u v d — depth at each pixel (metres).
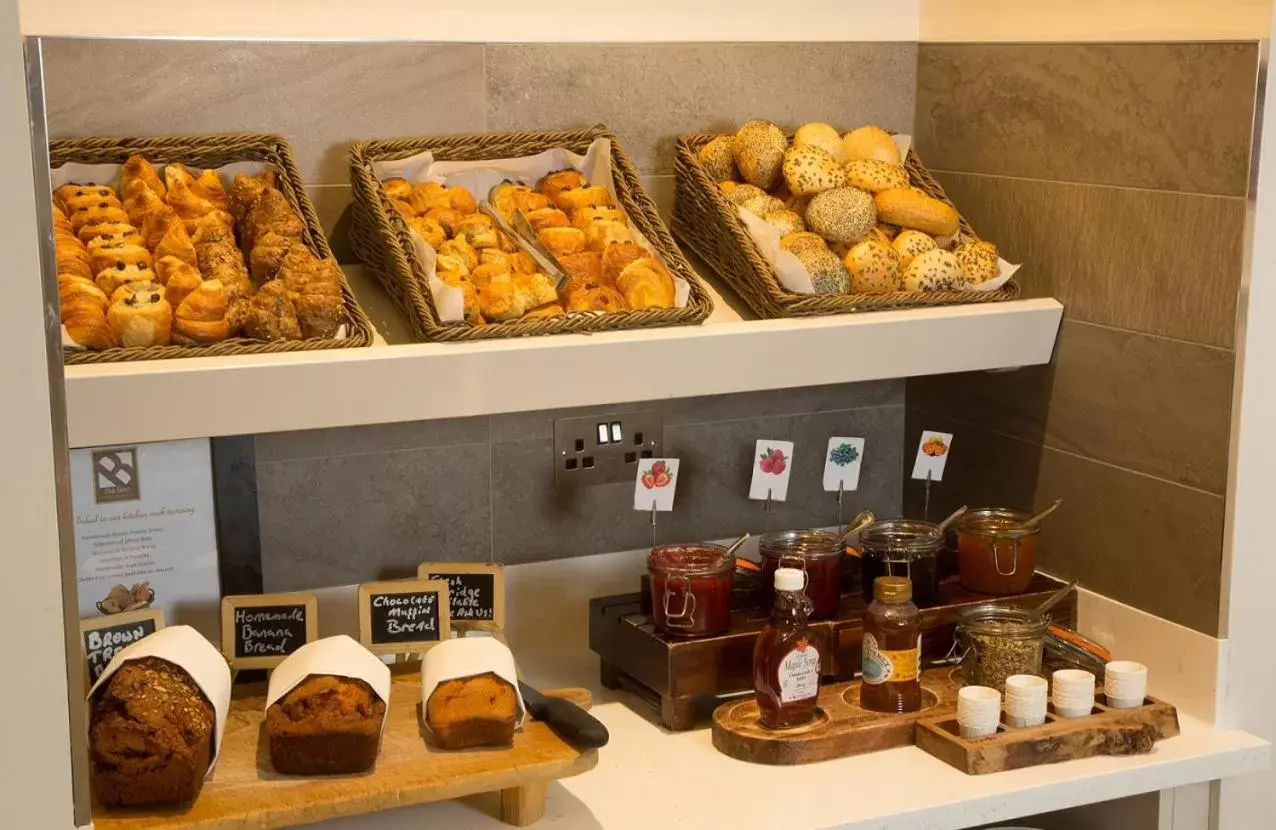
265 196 1.80
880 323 1.91
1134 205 1.92
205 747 1.51
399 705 1.73
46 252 1.22
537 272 1.88
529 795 1.64
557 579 2.19
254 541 2.00
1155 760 1.79
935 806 1.67
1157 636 1.95
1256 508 1.84
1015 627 1.87
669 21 2.18
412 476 2.08
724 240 2.01
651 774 1.76
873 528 2.03
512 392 1.73
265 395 1.61
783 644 1.78
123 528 1.84
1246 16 1.74
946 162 2.26
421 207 1.92
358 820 1.67
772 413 2.31
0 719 1.28
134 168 1.82
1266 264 1.77
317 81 1.96
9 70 1.18
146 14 1.93
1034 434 2.14
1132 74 1.89
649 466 2.04
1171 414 1.90
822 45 2.24
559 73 2.09
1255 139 1.73
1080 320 2.03
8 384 1.22
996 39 2.12
